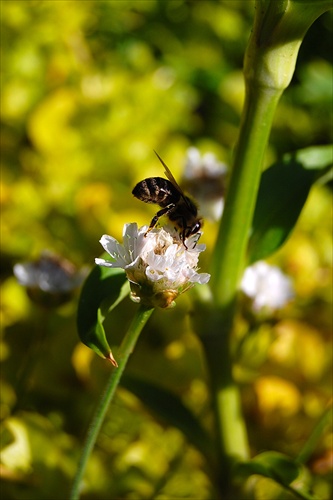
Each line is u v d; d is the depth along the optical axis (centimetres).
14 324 33
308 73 46
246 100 27
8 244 35
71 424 32
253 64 26
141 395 29
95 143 38
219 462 29
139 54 50
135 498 30
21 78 41
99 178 37
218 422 29
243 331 32
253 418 32
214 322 28
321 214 38
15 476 29
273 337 32
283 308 32
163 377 32
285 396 32
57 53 44
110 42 52
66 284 31
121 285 26
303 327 33
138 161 38
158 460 30
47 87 40
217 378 28
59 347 32
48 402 32
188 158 32
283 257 35
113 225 34
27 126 39
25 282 31
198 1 56
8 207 36
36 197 36
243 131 27
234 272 28
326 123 50
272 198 29
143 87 40
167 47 53
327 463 30
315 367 32
